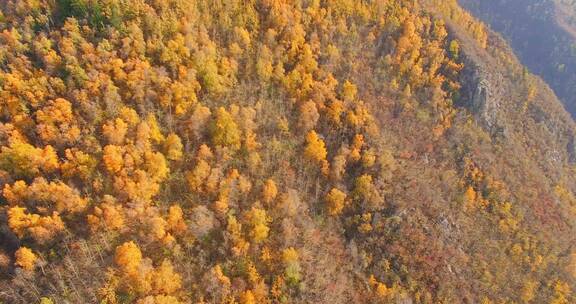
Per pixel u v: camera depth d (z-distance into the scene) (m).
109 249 94.25
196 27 138.88
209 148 112.81
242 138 120.69
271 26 152.75
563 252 153.75
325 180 129.00
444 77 179.62
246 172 117.25
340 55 161.12
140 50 122.31
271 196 113.19
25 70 111.81
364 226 124.62
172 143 110.19
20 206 93.94
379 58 170.50
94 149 103.94
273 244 108.31
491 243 141.50
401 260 123.06
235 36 142.00
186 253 100.50
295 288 103.81
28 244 92.31
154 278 90.75
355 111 144.88
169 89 117.94
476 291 127.44
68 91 110.50
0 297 85.00
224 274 99.62
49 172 100.19
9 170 98.56
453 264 129.12
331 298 106.25
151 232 96.38
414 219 131.25
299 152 129.75
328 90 142.50
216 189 109.31
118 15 126.81
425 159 152.50
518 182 165.50
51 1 129.25
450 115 169.75
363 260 120.12
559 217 165.62
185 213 104.88
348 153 133.00
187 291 94.88
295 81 139.88
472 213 147.62
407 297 116.25
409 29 177.62
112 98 110.94
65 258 90.56
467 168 158.25
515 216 152.75
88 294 87.81
